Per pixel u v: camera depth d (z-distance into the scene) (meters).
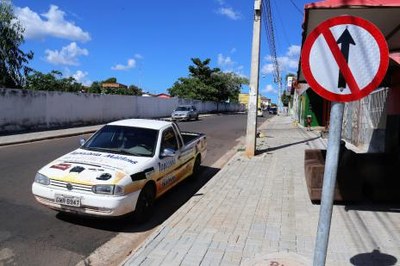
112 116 32.75
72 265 5.50
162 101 44.84
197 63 71.00
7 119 21.33
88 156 7.57
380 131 12.73
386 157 8.45
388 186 7.74
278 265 5.03
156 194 7.90
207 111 65.19
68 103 26.52
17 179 9.95
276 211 7.51
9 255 5.67
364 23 3.34
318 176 7.93
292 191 9.16
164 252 5.46
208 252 5.47
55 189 6.75
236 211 7.49
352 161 7.82
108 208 6.53
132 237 6.63
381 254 5.34
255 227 6.55
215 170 12.85
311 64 3.43
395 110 10.80
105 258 5.77
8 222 6.92
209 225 6.63
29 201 8.12
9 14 24.69
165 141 8.70
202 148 11.51
